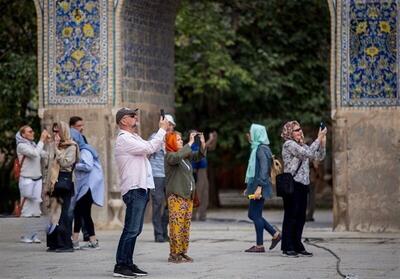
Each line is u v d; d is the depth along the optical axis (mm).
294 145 16641
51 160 18156
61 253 17828
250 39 31016
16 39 27609
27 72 26297
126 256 14633
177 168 16328
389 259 16547
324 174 41219
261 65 30656
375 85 21188
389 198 21141
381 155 21156
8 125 27141
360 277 14336
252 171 17359
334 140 21359
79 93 22562
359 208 21281
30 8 27141
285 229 16953
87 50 22500
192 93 31391
